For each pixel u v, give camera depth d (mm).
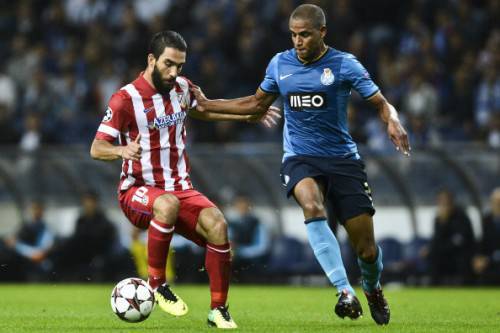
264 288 55531
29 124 67188
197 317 31828
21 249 59219
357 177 28094
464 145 59188
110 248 58750
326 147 28156
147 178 28281
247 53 72250
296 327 27125
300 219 60219
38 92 72312
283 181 28500
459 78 69812
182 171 28609
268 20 73938
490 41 70750
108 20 80625
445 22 73250
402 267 58469
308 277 59781
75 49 77500
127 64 76375
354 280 57938
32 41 80188
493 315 32812
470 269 56469
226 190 59125
